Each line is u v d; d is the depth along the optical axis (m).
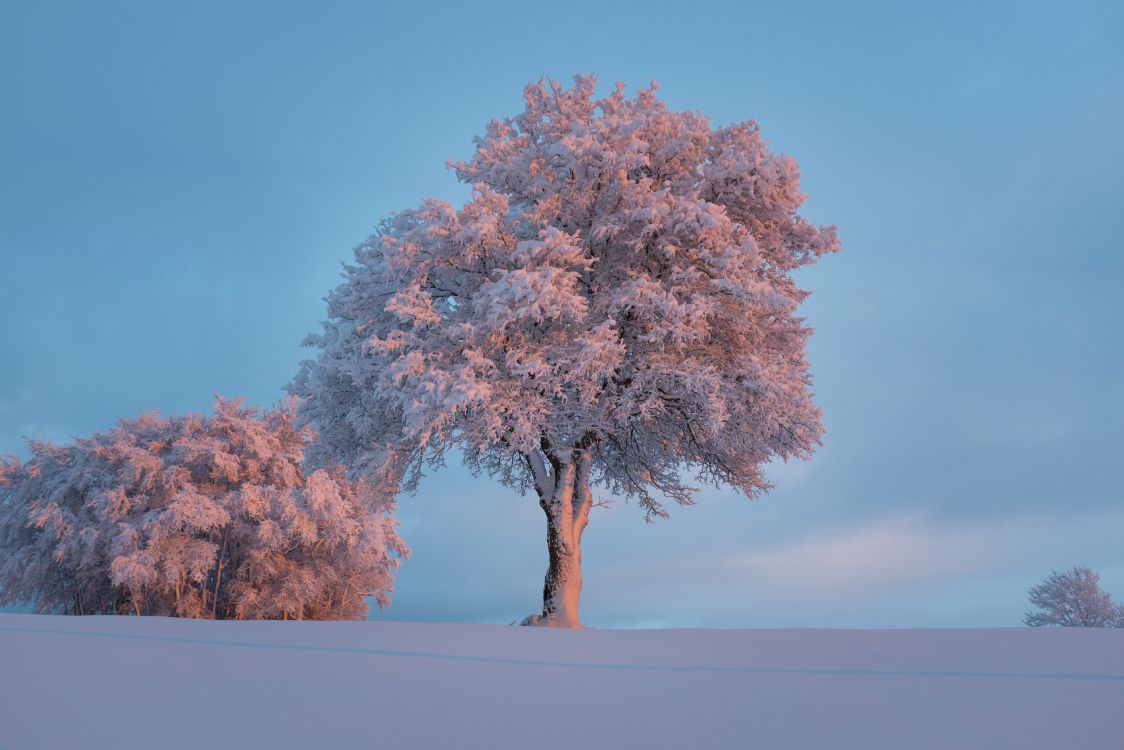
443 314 19.89
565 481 20.72
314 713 6.76
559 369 18.50
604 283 19.69
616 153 18.70
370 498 22.36
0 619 12.84
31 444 36.06
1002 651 11.03
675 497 24.97
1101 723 6.78
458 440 19.98
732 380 19.14
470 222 18.16
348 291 22.17
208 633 11.71
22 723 6.27
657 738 6.12
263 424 36.72
